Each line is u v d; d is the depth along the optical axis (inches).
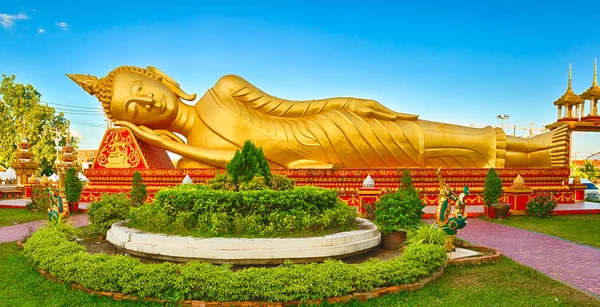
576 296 283.4
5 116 1515.7
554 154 791.1
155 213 363.9
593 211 707.4
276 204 346.0
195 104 795.4
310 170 725.3
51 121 1581.0
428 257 312.2
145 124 776.9
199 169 733.3
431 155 760.3
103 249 397.7
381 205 410.9
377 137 744.3
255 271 270.7
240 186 380.8
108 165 788.0
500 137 776.9
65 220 456.4
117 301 267.7
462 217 400.8
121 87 757.3
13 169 1162.6
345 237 333.4
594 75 836.0
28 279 312.7
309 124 750.5
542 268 360.8
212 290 261.0
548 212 666.8
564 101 840.3
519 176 696.4
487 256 371.6
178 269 276.1
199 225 343.9
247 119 743.7
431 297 279.1
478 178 754.2
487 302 270.5
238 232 334.0
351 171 727.7
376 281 281.9
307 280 265.7
